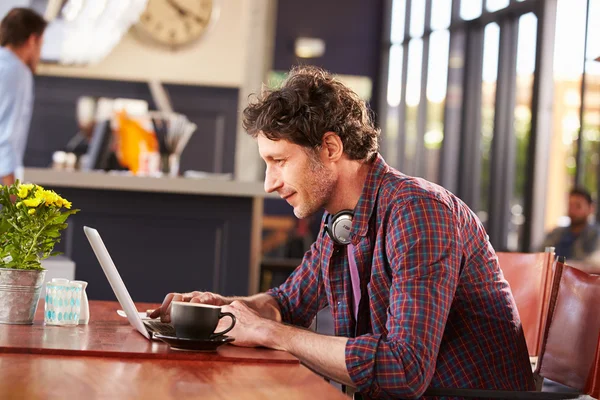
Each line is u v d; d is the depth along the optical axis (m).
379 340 1.71
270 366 1.55
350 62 12.21
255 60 8.98
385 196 1.95
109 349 1.57
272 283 8.59
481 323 1.96
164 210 4.54
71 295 1.88
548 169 7.69
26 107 4.98
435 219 1.83
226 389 1.31
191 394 1.26
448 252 1.82
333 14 12.15
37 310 2.14
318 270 2.29
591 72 6.93
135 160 5.25
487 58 8.91
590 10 6.96
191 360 1.56
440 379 1.92
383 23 12.14
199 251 4.56
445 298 1.77
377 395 1.71
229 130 8.88
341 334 2.09
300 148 1.93
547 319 2.08
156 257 4.54
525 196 7.81
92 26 8.60
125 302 1.82
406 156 11.14
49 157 8.79
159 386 1.30
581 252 6.76
